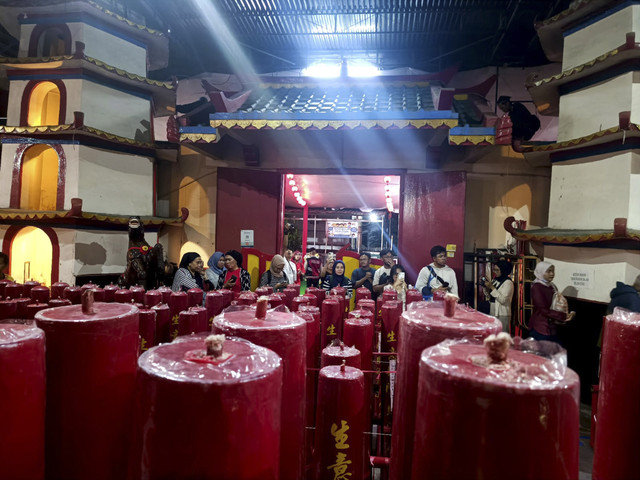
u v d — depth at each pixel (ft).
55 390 5.21
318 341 9.64
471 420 3.75
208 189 29.25
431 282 20.39
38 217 22.35
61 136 23.50
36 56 24.32
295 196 40.45
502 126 20.35
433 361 4.26
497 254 23.65
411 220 26.73
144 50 26.96
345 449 6.73
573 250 19.47
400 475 5.56
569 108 20.52
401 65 37.47
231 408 3.84
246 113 21.95
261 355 4.59
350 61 37.73
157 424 3.92
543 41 22.59
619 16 18.56
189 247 29.30
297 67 38.34
